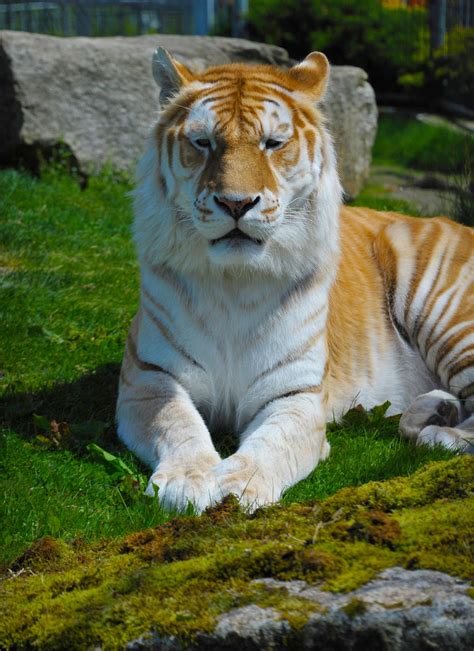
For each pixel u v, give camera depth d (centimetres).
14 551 678
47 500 757
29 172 1900
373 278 1047
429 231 1066
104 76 1972
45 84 1912
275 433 820
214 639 479
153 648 489
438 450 873
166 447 817
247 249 808
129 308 1277
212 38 2322
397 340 1033
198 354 874
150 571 538
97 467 828
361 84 2184
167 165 855
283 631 472
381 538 529
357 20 3538
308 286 884
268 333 870
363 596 480
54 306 1240
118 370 1076
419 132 2784
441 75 3359
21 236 1510
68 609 527
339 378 982
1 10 3706
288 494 786
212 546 566
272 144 834
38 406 961
